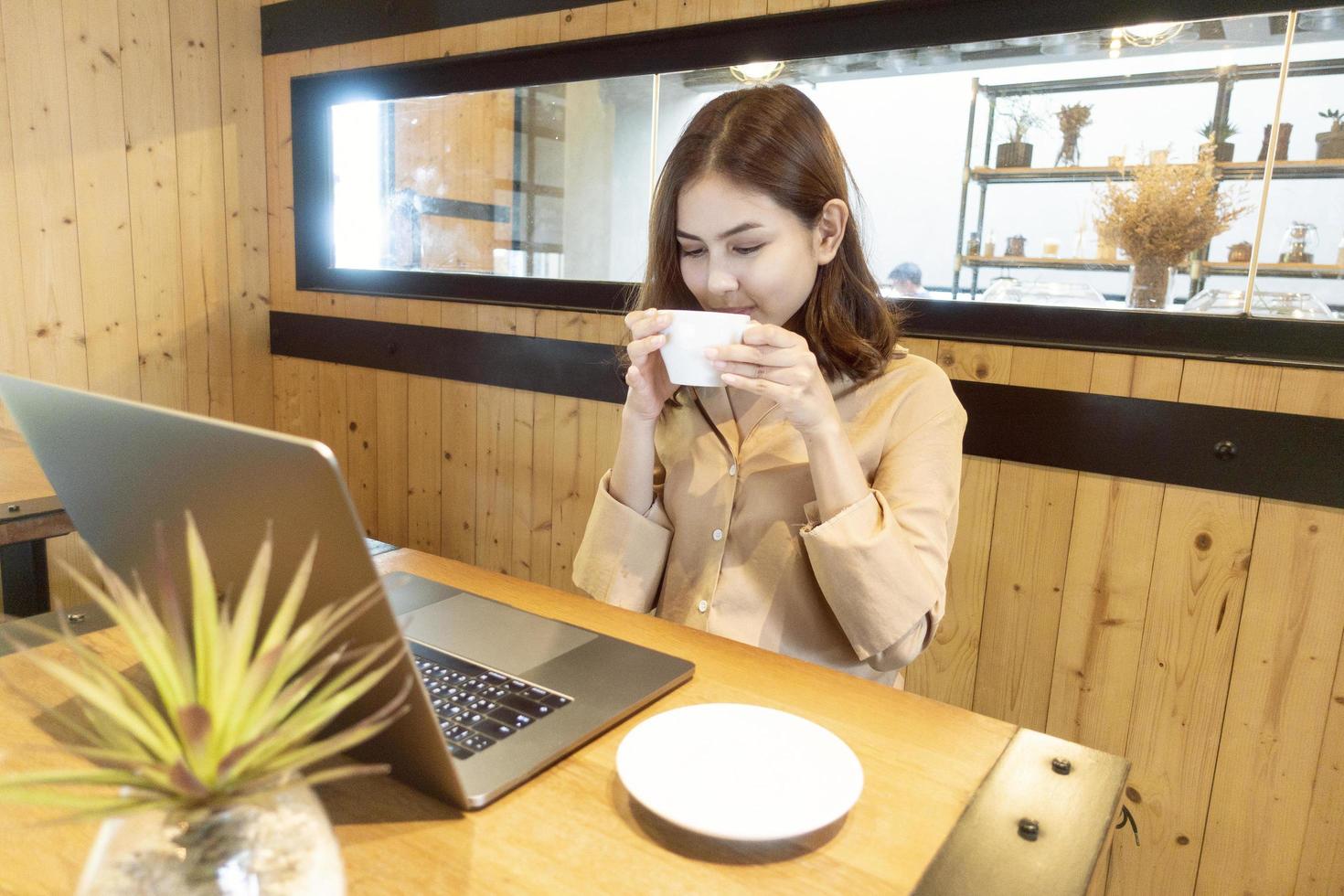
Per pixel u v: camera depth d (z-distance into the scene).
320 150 3.07
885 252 2.09
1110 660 1.82
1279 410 1.60
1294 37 1.58
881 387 1.21
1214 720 1.73
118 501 0.67
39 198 2.68
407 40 2.78
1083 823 0.67
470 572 1.19
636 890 0.57
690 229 1.12
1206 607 1.71
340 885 0.43
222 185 3.10
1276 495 1.62
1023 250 1.92
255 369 3.31
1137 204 1.77
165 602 0.40
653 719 0.74
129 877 0.37
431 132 2.81
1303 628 1.62
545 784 0.69
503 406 2.73
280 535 0.54
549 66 2.51
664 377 1.22
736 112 1.10
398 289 2.96
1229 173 1.68
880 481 1.15
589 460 2.55
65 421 0.65
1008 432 1.88
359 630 0.55
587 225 2.56
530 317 2.61
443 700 0.78
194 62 2.98
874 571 1.01
